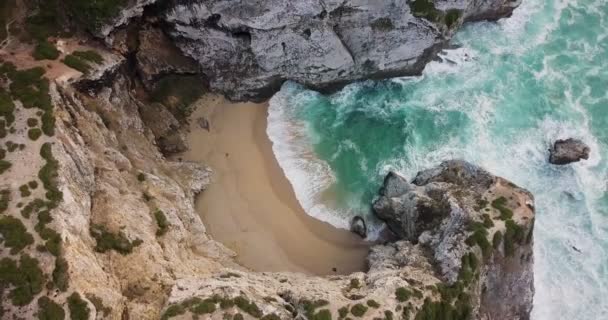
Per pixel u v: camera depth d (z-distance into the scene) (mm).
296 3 40594
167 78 45781
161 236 35781
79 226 31297
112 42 39656
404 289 34562
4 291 28078
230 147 45469
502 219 38406
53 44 37656
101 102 38906
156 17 42438
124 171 37594
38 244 29156
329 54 44625
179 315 30172
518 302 38875
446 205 39781
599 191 45500
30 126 33031
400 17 43500
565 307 41688
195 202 42875
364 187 44875
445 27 45062
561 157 45531
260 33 42562
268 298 33031
